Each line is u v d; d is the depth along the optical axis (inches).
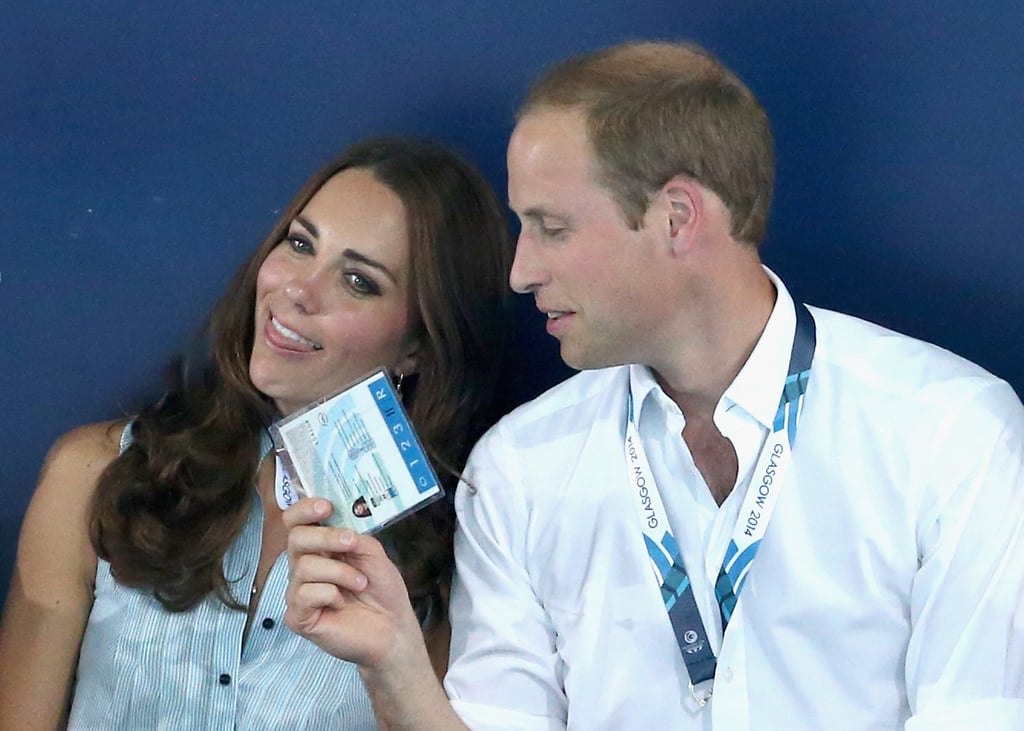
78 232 285.9
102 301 288.7
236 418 261.4
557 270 204.5
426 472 208.1
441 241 253.6
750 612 222.2
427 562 260.2
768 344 216.1
